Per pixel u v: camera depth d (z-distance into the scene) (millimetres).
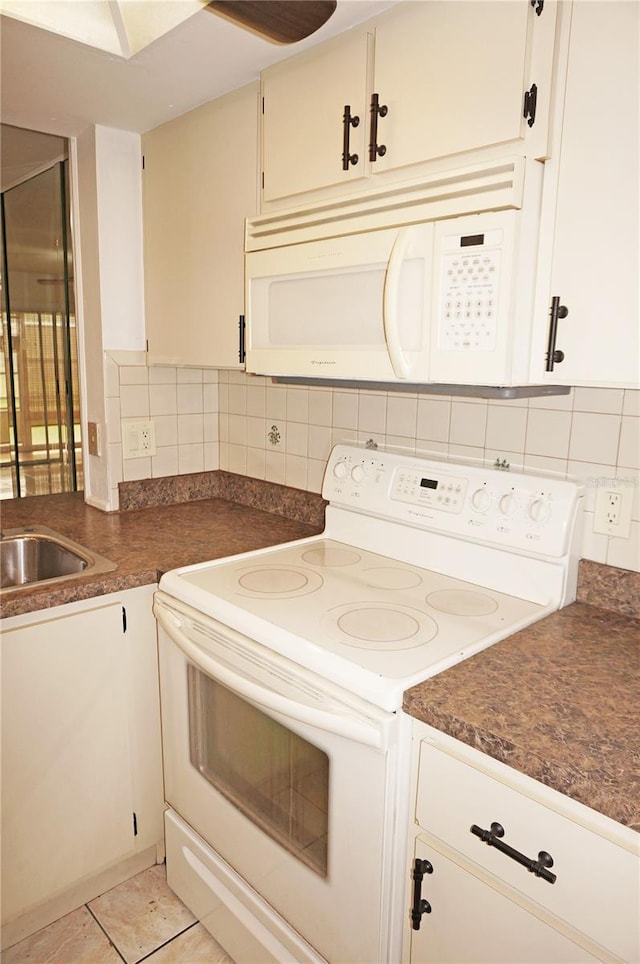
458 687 1006
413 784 1023
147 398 2113
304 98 1386
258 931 1339
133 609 1562
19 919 1539
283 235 1430
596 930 818
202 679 1434
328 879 1152
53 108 1725
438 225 1132
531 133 1051
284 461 2059
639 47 943
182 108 1716
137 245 2014
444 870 995
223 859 1452
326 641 1134
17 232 2504
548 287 1094
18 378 2676
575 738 876
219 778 1433
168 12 1249
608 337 1032
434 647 1121
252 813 1337
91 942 1548
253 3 1164
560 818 837
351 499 1678
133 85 1565
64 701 1479
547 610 1294
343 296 1327
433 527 1497
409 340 1206
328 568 1528
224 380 2248
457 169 1111
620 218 995
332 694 1047
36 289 2436
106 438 2045
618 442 1276
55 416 2475
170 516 2055
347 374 1325
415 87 1184
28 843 1479
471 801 940
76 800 1544
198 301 1785
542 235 1089
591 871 814
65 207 2152
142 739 1642
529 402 1407
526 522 1339
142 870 1763
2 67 1469
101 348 1996
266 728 1261
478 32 1082
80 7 1255
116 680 1560
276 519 2035
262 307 1517
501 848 906
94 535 1835
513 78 1046
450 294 1132
